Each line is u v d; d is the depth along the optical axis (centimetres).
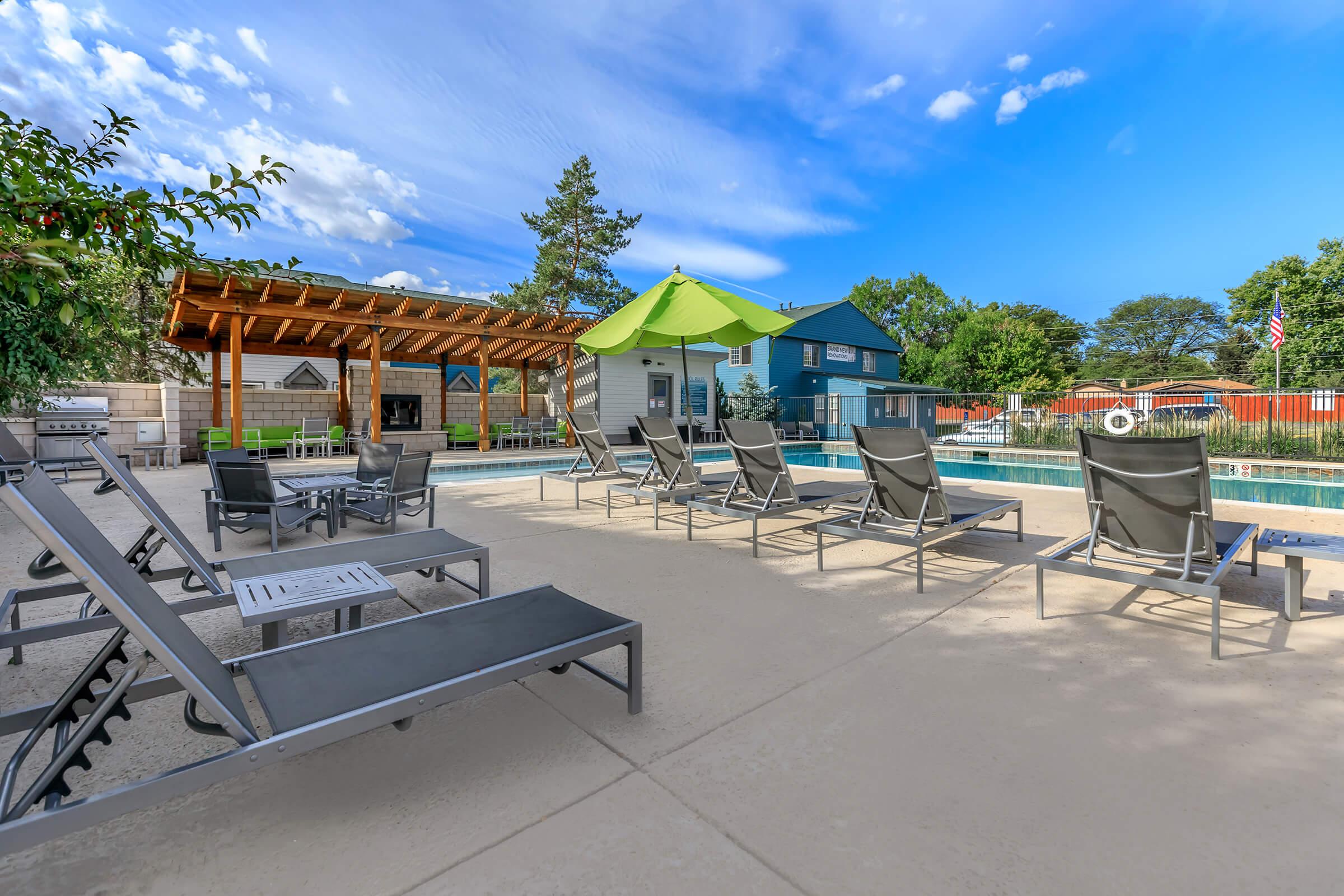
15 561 417
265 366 2070
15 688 224
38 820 113
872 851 141
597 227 2648
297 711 148
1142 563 305
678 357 1961
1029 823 151
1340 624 287
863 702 215
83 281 195
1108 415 1556
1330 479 1032
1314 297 3159
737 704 214
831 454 1758
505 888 130
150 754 180
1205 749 183
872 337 2839
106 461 248
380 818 154
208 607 234
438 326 1335
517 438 1703
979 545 462
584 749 186
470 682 167
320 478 569
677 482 582
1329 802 158
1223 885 130
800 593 344
